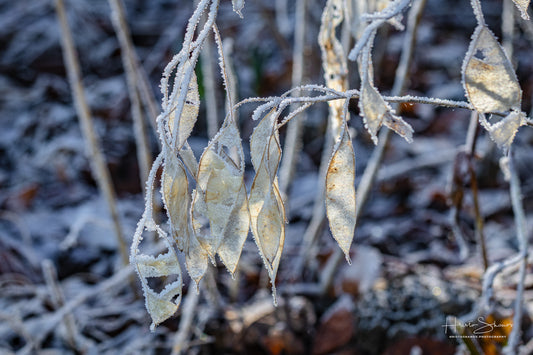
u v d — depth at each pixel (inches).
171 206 20.8
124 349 40.0
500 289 41.0
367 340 39.1
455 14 107.9
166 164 20.7
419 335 38.4
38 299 44.9
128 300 44.9
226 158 21.5
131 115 78.0
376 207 58.4
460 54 93.2
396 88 36.2
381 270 43.9
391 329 38.8
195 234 21.5
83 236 54.4
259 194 21.5
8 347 40.1
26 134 76.2
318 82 67.0
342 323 39.2
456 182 32.4
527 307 39.1
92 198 63.6
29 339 37.4
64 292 46.4
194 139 70.7
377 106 20.4
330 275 41.0
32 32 99.5
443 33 102.7
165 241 21.2
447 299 39.7
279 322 39.7
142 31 104.9
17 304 44.4
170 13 111.7
